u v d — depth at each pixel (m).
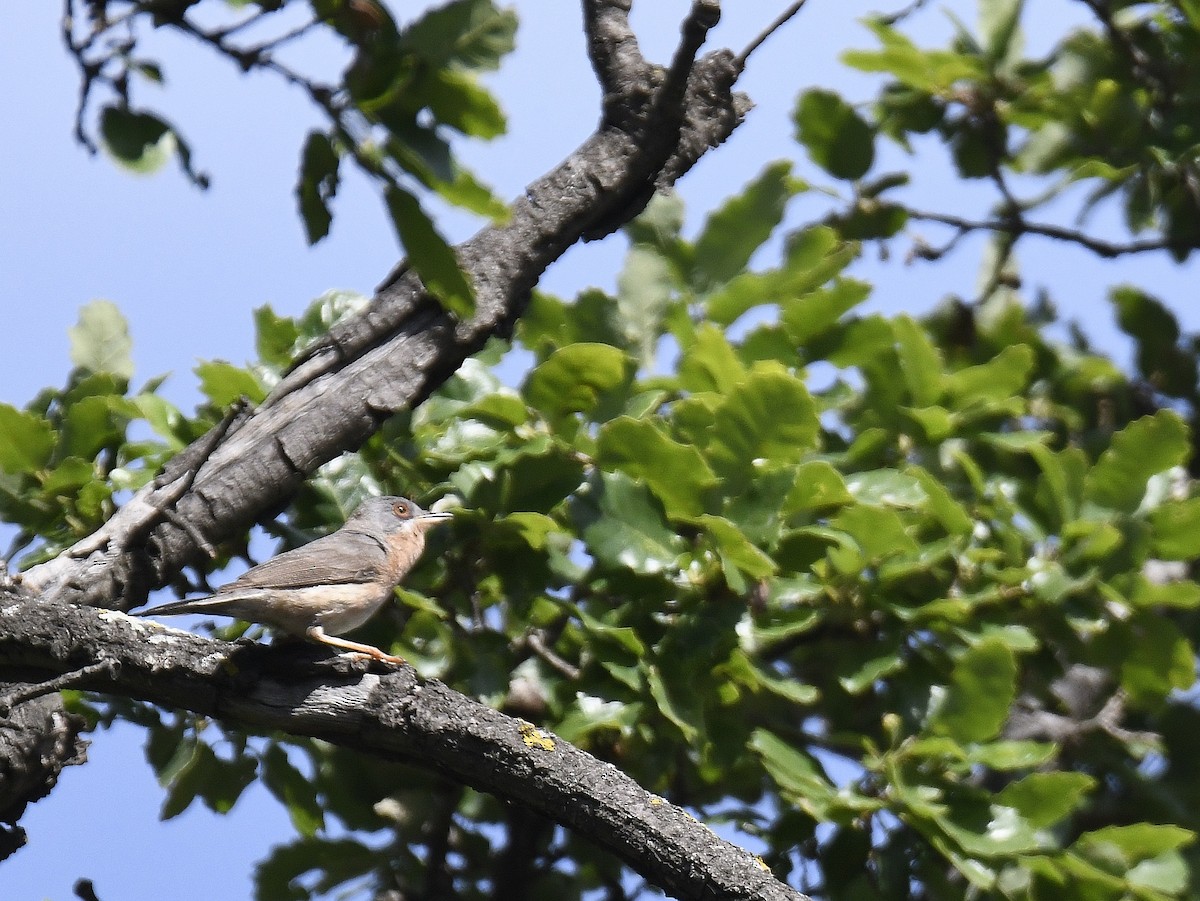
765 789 11.98
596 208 9.74
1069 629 10.72
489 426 10.49
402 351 9.21
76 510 9.80
